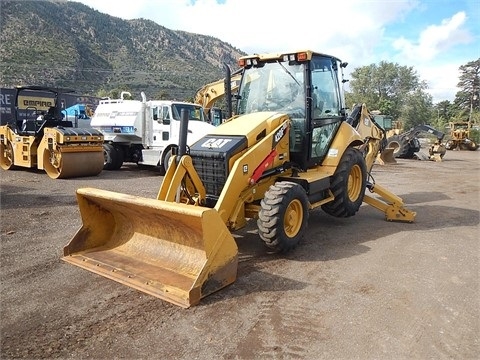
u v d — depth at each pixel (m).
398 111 56.16
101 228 5.14
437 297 4.11
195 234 4.28
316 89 6.17
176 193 4.75
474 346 3.24
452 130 33.25
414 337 3.35
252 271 4.69
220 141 5.25
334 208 6.50
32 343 3.18
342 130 6.59
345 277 4.57
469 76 70.19
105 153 13.84
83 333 3.33
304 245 5.71
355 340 3.28
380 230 6.61
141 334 3.32
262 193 5.44
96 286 4.18
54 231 6.18
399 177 13.89
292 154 6.03
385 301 3.99
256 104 6.38
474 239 6.21
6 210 7.43
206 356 3.04
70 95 28.83
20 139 12.38
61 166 11.10
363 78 59.34
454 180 13.21
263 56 6.17
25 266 4.71
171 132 12.61
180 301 3.78
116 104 14.05
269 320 3.57
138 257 4.73
